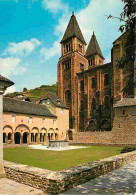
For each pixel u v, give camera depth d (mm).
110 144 31328
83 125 51906
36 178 7172
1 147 8953
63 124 48531
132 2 6023
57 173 7336
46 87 146375
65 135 48656
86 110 51625
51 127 43875
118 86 41250
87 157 17000
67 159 15680
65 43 60844
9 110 33438
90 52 69062
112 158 11547
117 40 42906
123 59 7125
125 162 12430
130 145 28688
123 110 33625
